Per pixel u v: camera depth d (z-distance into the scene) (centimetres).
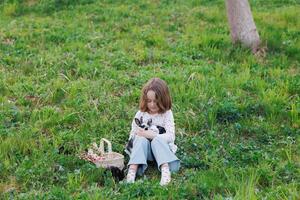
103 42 1266
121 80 995
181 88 946
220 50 1202
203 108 877
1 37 1309
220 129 821
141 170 675
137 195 616
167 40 1294
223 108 853
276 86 973
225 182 647
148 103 715
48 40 1292
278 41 1251
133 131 718
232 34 1256
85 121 827
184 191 620
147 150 685
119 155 694
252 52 1223
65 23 1454
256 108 876
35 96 938
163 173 654
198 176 662
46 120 823
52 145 755
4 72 1059
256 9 1589
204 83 974
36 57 1152
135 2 1675
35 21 1484
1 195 625
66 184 652
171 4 1658
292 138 783
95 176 667
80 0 1681
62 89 948
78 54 1148
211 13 1518
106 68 1070
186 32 1349
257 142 784
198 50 1207
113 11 1558
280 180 656
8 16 1578
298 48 1212
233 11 1242
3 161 703
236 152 727
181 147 752
